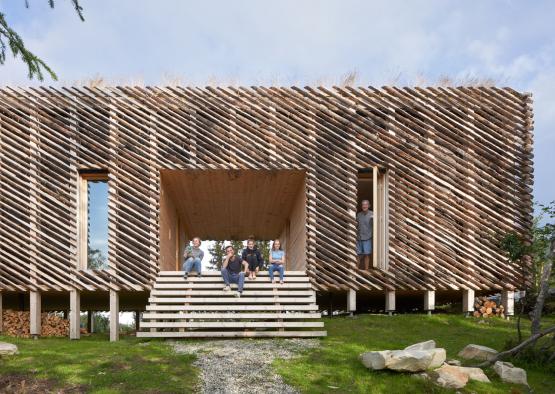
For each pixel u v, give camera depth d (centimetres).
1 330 1246
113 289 1220
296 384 766
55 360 856
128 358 872
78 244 1230
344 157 1277
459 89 1307
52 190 1241
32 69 785
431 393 748
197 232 2247
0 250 1227
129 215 1234
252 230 2203
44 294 1323
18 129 1248
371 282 1262
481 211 1279
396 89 1296
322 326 1072
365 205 1316
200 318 1089
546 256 977
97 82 1259
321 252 1258
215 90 1266
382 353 811
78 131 1248
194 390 741
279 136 1272
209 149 1259
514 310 1409
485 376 817
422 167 1286
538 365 879
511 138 1302
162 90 1257
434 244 1268
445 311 1460
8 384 746
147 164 1247
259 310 1134
